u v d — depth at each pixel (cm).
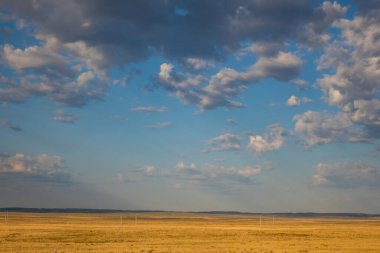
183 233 8706
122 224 14638
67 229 9800
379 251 5553
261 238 7700
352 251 5544
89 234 8281
